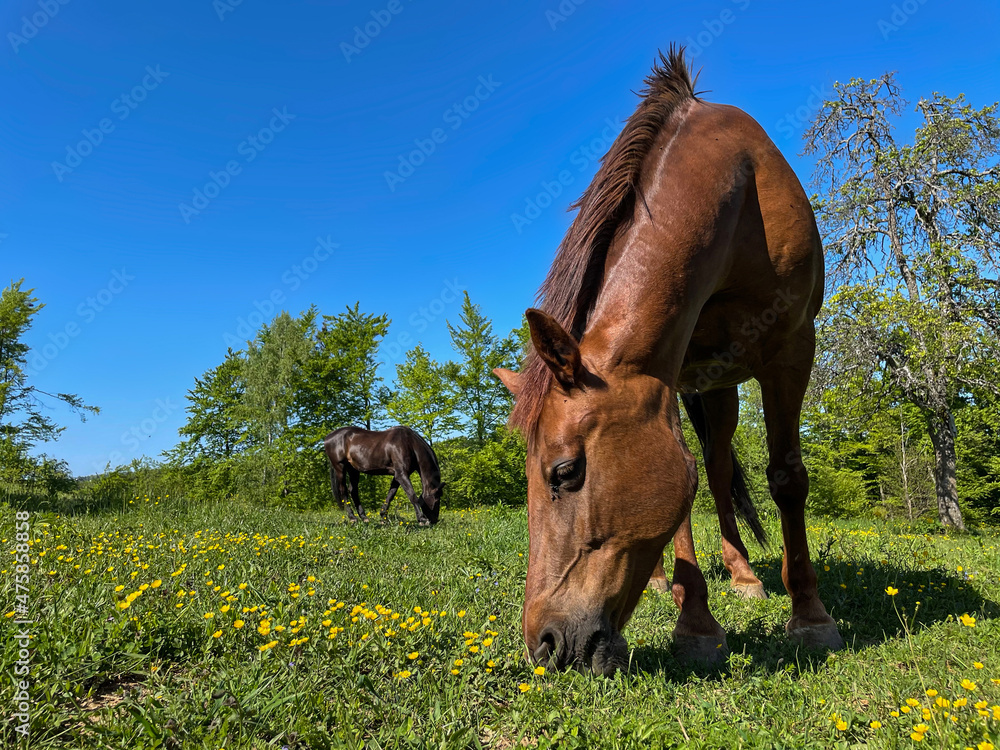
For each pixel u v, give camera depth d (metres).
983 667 2.30
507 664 2.26
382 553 5.36
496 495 26.86
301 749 1.69
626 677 2.20
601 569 2.15
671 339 2.45
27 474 13.29
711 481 4.25
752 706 1.99
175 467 31.86
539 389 2.25
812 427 19.50
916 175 17.17
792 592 3.13
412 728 1.77
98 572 3.50
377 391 29.66
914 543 6.54
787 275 3.05
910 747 1.66
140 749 1.54
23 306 15.67
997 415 19.97
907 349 15.88
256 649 2.41
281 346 28.39
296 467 27.38
